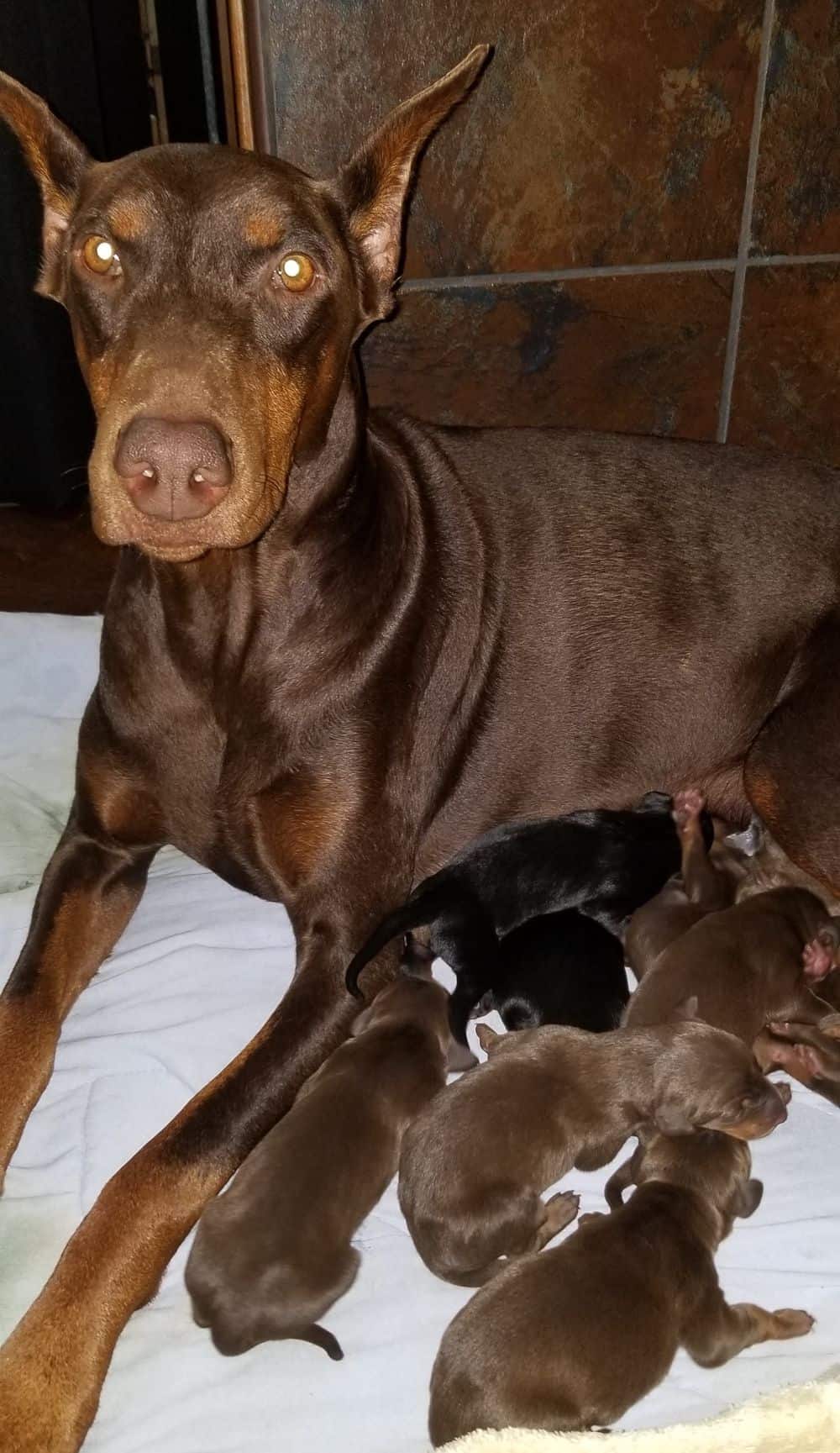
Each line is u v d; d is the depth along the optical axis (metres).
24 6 0.95
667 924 0.55
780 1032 0.51
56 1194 0.45
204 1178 0.42
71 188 0.45
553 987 0.52
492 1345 0.36
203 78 1.05
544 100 0.63
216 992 0.52
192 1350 0.40
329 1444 0.38
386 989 0.50
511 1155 0.42
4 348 1.05
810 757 0.56
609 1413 0.37
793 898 0.53
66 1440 0.37
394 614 0.51
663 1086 0.44
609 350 0.70
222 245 0.40
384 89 0.61
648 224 0.68
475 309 0.67
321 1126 0.42
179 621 0.48
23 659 0.75
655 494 0.57
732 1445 0.35
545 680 0.56
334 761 0.49
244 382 0.40
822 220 0.70
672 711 0.58
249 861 0.52
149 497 0.38
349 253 0.46
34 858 0.62
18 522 1.11
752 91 0.66
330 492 0.47
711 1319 0.40
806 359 0.74
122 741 0.51
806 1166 0.47
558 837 0.55
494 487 0.56
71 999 0.51
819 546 0.58
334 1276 0.40
